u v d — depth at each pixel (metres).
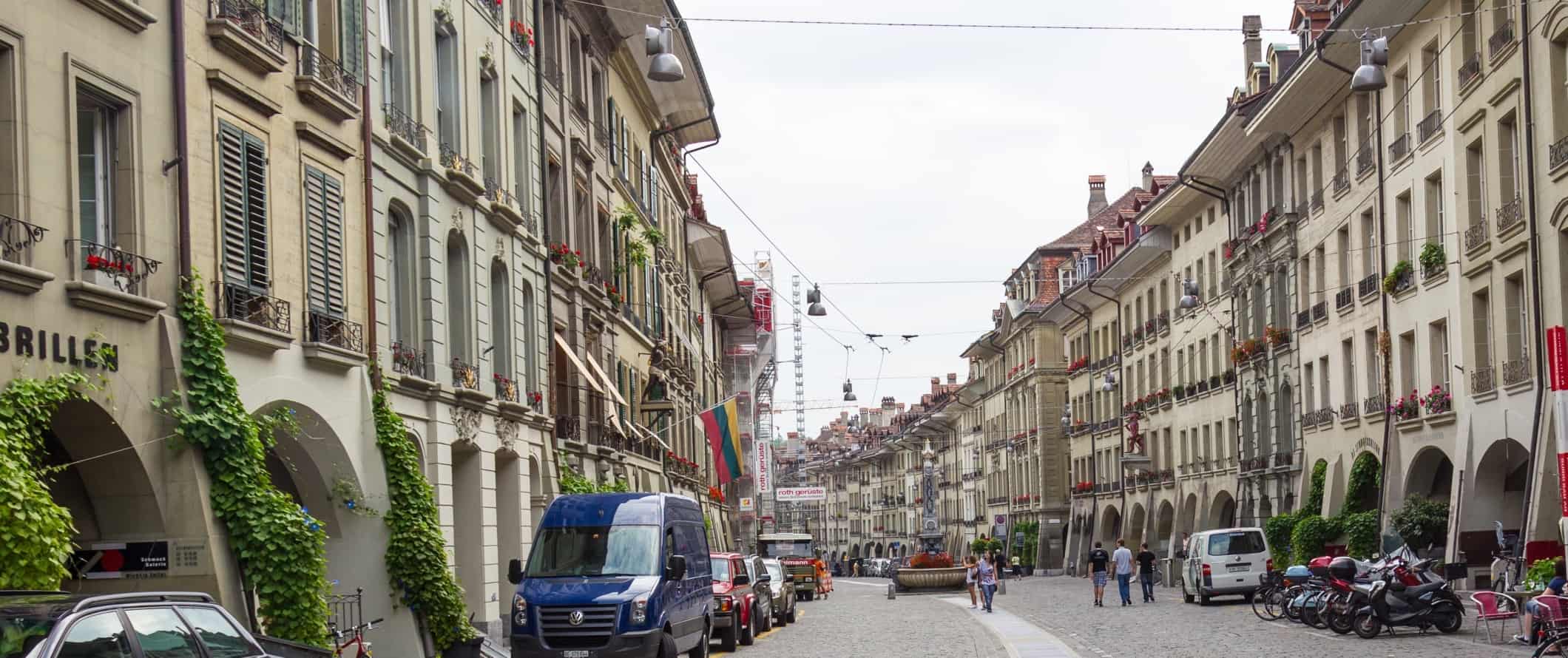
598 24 38.94
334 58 20.91
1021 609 41.19
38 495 13.11
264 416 18.16
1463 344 34.75
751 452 80.50
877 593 67.00
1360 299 42.44
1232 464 57.19
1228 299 57.19
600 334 37.19
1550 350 27.48
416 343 23.77
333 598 20.73
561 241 33.72
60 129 14.50
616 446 38.19
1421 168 37.31
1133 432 70.69
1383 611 25.09
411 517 21.83
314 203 19.94
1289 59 52.06
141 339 15.77
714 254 61.69
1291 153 49.38
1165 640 26.28
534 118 31.38
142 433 15.72
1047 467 90.12
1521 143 31.38
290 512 17.55
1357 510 42.25
